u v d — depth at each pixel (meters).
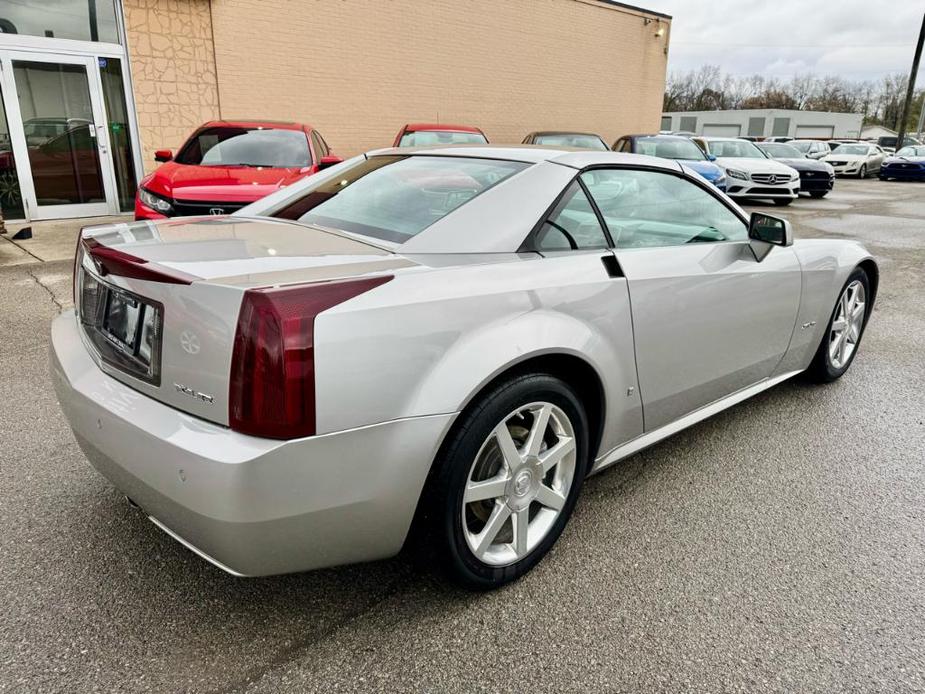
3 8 8.13
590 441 2.36
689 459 3.02
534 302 1.98
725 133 54.59
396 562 2.22
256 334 1.52
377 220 2.25
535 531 2.18
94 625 1.89
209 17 9.50
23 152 8.57
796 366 3.51
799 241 3.41
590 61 14.92
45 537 2.28
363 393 1.62
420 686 1.72
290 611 1.97
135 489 1.76
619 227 2.42
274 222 2.42
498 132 13.73
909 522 2.54
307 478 1.59
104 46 8.84
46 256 6.70
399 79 11.85
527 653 1.84
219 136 7.12
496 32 13.03
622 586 2.13
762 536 2.43
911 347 4.71
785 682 1.77
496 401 1.87
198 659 1.78
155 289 1.70
